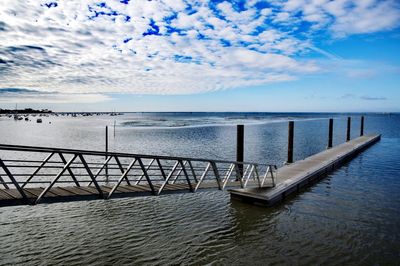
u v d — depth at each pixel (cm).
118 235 1063
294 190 1600
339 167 2342
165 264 881
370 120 12656
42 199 757
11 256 909
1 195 741
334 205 1407
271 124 8238
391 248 983
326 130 6238
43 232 1076
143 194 971
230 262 895
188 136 4612
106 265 872
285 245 1005
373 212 1312
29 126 7456
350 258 922
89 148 3303
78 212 1273
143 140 4069
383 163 2511
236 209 1341
